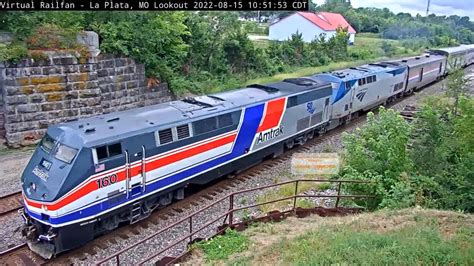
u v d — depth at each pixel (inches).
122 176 466.9
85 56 815.7
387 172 526.3
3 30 762.8
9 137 745.0
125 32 906.1
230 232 434.6
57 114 795.4
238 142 633.6
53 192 414.6
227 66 1359.5
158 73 1002.1
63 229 426.0
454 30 3449.8
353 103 979.3
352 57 2054.6
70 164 424.5
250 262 362.9
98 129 464.4
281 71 1573.6
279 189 603.2
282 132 733.9
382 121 588.1
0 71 726.5
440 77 1662.2
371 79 1044.5
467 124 592.4
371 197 510.6
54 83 781.9
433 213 444.8
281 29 2465.6
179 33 1079.6
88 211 441.1
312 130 840.3
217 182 636.1
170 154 519.5
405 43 2664.9
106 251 447.8
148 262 414.9
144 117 520.7
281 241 394.9
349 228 417.4
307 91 786.2
